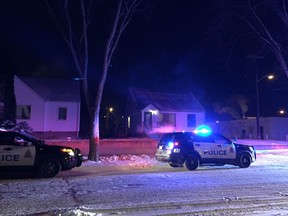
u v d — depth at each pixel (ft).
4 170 42.32
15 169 42.70
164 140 53.31
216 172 47.91
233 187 35.60
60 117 122.93
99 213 24.94
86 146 74.08
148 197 30.58
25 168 43.01
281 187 35.63
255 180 40.32
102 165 55.77
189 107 149.69
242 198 30.12
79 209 25.76
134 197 30.60
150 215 24.49
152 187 35.60
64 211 24.98
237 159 53.36
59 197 30.58
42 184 37.68
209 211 25.63
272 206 27.25
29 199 29.73
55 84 131.03
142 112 141.69
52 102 121.29
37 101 119.75
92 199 29.76
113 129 171.22
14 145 43.04
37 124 119.03
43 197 30.58
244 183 38.14
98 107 62.23
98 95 62.08
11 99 110.22
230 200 29.35
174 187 35.60
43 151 43.73
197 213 25.08
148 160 62.95
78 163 48.78
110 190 33.96
